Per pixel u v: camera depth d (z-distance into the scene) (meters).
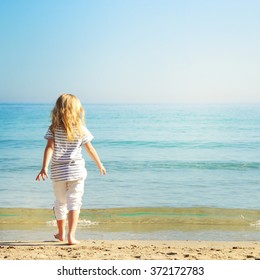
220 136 34.94
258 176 15.54
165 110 105.50
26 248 5.50
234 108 122.62
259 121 56.62
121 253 5.29
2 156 21.38
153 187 13.01
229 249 5.70
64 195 5.86
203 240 7.21
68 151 5.68
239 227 8.27
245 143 29.75
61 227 6.05
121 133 38.44
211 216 9.13
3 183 13.41
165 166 18.30
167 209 9.76
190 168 17.75
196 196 11.62
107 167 17.72
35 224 8.31
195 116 72.06
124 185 13.31
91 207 10.12
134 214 9.27
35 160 19.72
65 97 5.71
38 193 11.77
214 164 19.08
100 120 60.25
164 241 6.48
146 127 46.47
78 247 5.61
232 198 11.38
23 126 45.44
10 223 8.38
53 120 5.71
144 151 24.94
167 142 30.36
